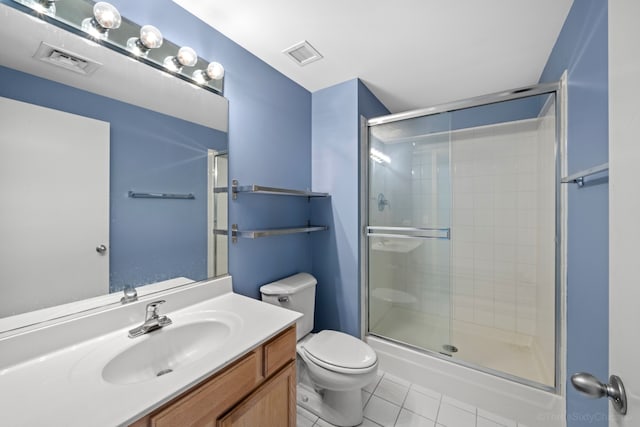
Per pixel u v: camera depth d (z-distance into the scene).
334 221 2.09
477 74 1.91
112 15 0.97
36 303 0.87
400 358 1.91
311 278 1.92
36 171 0.87
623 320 0.49
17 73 0.84
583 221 1.16
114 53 1.06
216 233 1.46
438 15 1.34
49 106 0.90
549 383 1.58
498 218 2.33
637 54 0.46
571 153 1.30
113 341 0.96
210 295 1.39
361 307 2.05
